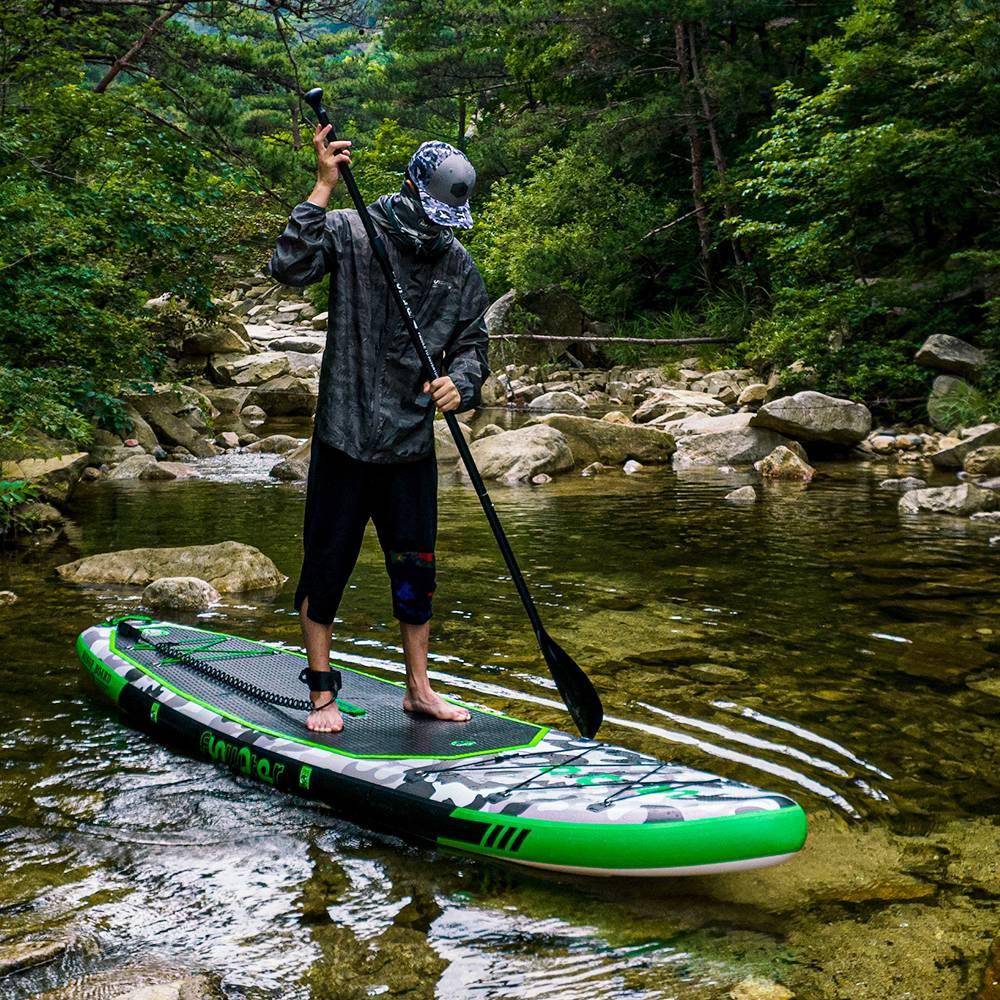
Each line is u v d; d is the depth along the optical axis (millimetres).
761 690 3807
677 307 18391
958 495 7559
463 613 4816
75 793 3010
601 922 2375
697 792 2607
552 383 16562
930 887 2510
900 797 2979
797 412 10414
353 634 4473
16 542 6523
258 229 15141
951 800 2959
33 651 4266
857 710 3615
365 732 3150
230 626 4621
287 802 2969
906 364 12055
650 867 2475
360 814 2859
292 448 11781
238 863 2635
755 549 6246
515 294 18562
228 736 3189
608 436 10461
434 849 2719
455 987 2129
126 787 3053
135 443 10703
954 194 12133
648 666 4070
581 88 22156
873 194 12398
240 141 16391
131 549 6254
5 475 7531
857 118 13562
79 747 3328
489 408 14555
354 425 3117
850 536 6613
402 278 3170
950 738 3383
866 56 12586
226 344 16062
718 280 19219
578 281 19734
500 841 2604
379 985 2139
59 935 2291
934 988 2113
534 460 9594
